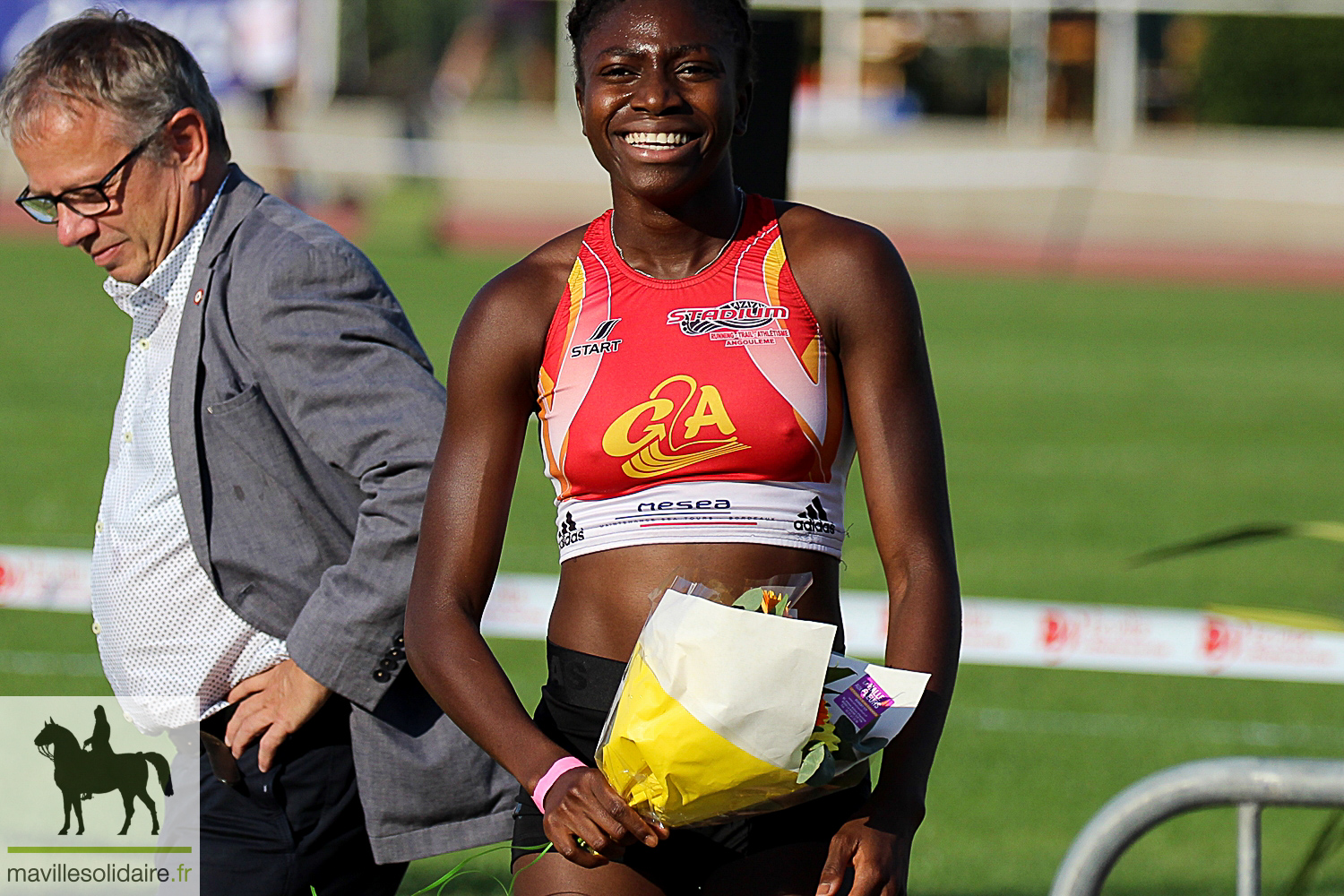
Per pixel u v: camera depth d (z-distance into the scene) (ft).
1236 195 357.00
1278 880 62.34
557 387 31.58
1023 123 420.77
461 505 32.58
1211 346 235.20
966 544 122.31
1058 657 75.15
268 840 38.32
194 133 38.50
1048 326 250.57
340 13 436.76
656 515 30.94
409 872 58.44
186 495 37.93
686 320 31.09
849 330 31.14
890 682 28.68
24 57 38.14
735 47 31.91
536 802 29.81
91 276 250.37
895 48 419.74
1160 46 426.51
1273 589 110.42
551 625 32.60
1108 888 61.00
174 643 38.65
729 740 27.22
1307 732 81.61
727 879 30.76
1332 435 173.88
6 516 115.44
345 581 36.55
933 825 66.85
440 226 319.68
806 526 30.99
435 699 31.78
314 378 36.94
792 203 33.06
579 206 354.95
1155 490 144.36
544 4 433.07
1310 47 414.82
